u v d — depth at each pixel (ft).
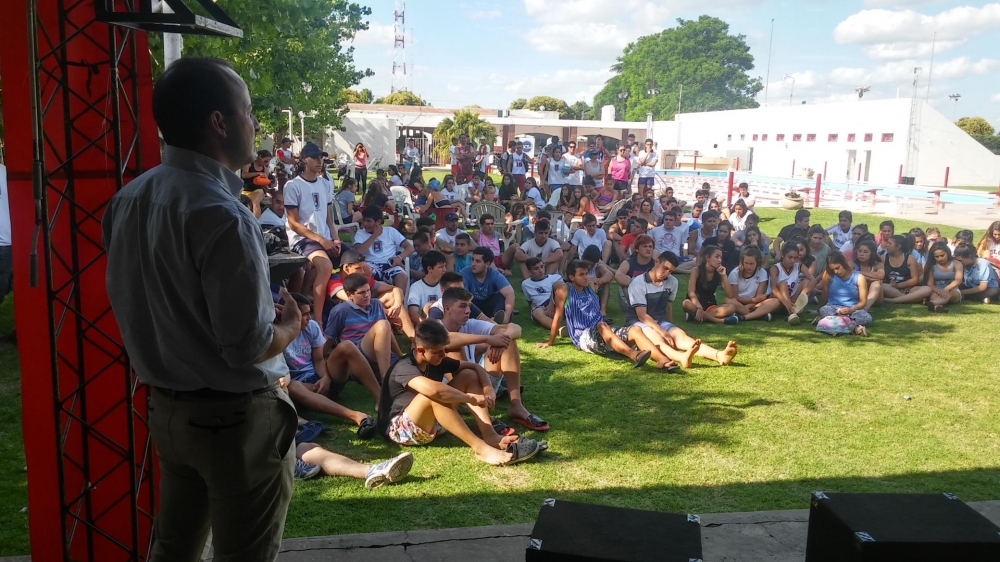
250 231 6.57
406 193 53.62
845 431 17.31
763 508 13.32
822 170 127.44
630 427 17.33
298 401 17.24
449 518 12.75
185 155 6.82
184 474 7.39
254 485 7.18
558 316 24.35
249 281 6.46
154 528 7.82
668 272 23.34
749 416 18.20
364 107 161.68
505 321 25.82
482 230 35.94
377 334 18.81
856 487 14.29
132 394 9.23
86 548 10.00
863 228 36.81
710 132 155.94
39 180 7.75
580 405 18.80
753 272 29.27
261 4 27.02
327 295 23.84
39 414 9.62
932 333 27.40
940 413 18.70
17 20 8.91
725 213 48.21
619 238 37.93
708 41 309.01
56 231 9.36
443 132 144.15
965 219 64.75
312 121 94.79
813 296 32.04
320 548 11.21
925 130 115.34
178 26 8.32
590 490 13.98
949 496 8.56
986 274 33.09
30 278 7.66
